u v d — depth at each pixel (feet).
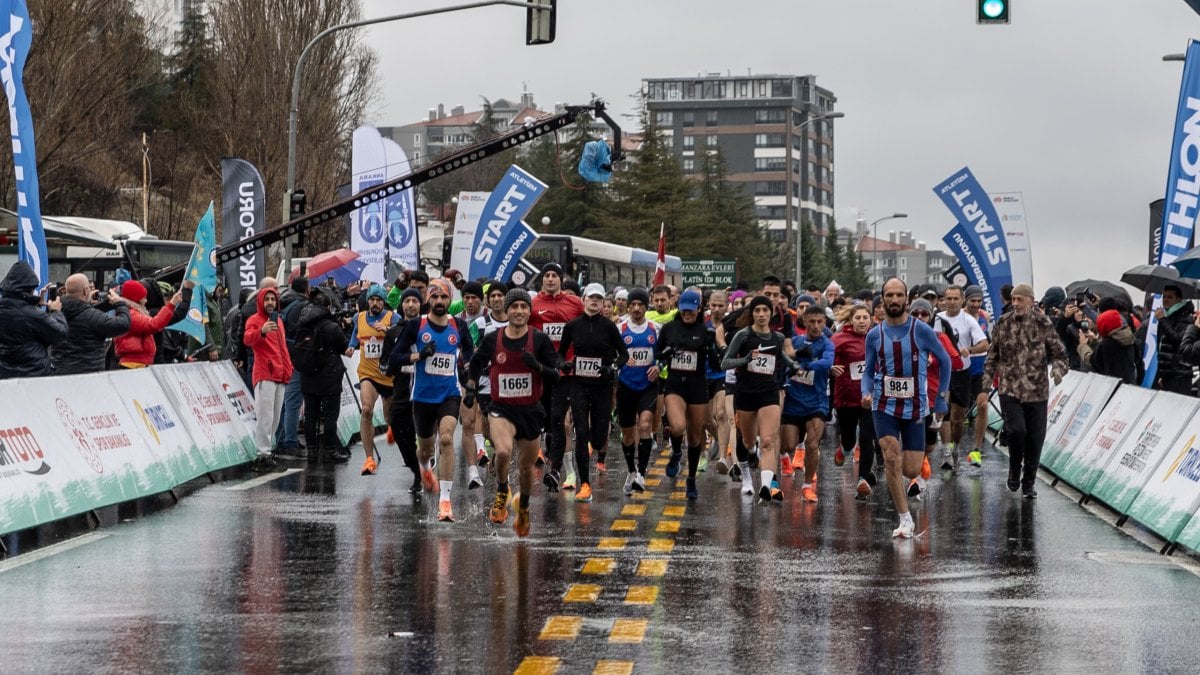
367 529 41.91
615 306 77.10
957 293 63.82
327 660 25.48
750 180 642.22
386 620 29.01
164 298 73.15
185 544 38.83
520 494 40.57
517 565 35.86
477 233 87.35
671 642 27.20
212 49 199.82
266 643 26.81
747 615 29.86
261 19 186.70
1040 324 52.42
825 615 29.94
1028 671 25.05
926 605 31.19
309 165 187.21
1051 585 33.91
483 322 58.65
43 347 46.21
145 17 175.83
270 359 59.82
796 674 24.73
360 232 93.25
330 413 61.31
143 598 31.22
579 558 37.09
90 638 27.22
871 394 42.22
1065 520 46.09
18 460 39.65
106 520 43.50
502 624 28.68
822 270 431.84
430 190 388.78
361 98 195.21
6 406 40.06
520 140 81.61
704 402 50.34
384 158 93.09
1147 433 47.16
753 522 44.73
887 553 38.70
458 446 70.03
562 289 60.13
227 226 88.89
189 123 221.66
